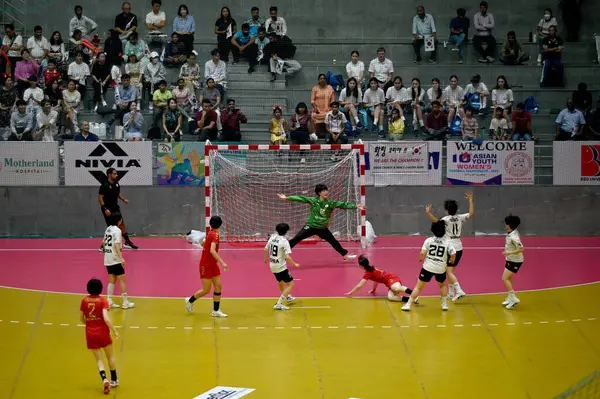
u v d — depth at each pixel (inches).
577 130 1033.5
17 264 784.3
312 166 969.5
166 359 511.2
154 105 1029.2
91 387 463.2
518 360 513.3
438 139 1016.2
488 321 593.3
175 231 959.6
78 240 925.8
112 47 1099.9
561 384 473.4
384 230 973.2
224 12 1127.6
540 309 626.2
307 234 768.9
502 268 774.5
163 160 954.1
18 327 573.6
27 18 1198.9
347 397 452.1
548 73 1133.7
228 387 464.8
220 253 849.5
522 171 973.8
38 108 987.9
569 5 1198.3
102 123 1026.1
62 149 957.8
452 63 1187.3
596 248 890.7
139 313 609.9
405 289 630.5
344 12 1226.0
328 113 986.1
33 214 949.2
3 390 457.1
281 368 496.7
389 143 964.6
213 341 546.3
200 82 1122.7
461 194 972.6
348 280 721.0
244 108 1099.3
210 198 851.4
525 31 1220.5
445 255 605.0
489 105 1116.5
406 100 1061.1
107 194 820.6
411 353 524.7
